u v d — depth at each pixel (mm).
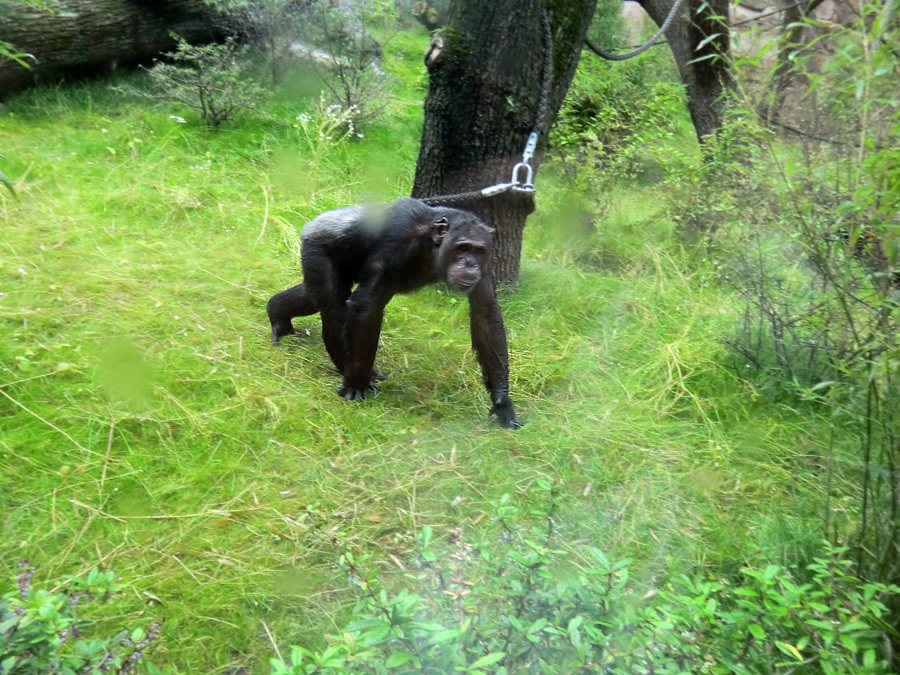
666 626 2920
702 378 6523
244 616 3891
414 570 4262
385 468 5172
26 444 4941
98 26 10664
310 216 8883
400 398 6109
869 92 3408
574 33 7465
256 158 9953
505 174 7496
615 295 8125
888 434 3773
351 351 5871
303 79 11695
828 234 4852
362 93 11023
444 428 5742
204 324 6617
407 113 12086
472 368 6660
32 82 10414
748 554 4461
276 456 5172
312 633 3824
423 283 6078
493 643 3041
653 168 11117
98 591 3309
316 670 2748
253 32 11625
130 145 9516
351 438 5457
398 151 10742
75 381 5598
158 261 7516
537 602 3227
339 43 11734
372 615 3232
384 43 13180
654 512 4926
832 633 2977
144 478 4820
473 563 3969
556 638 3061
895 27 3174
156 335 6312
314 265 5953
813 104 6242
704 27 10227
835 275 4945
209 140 10164
